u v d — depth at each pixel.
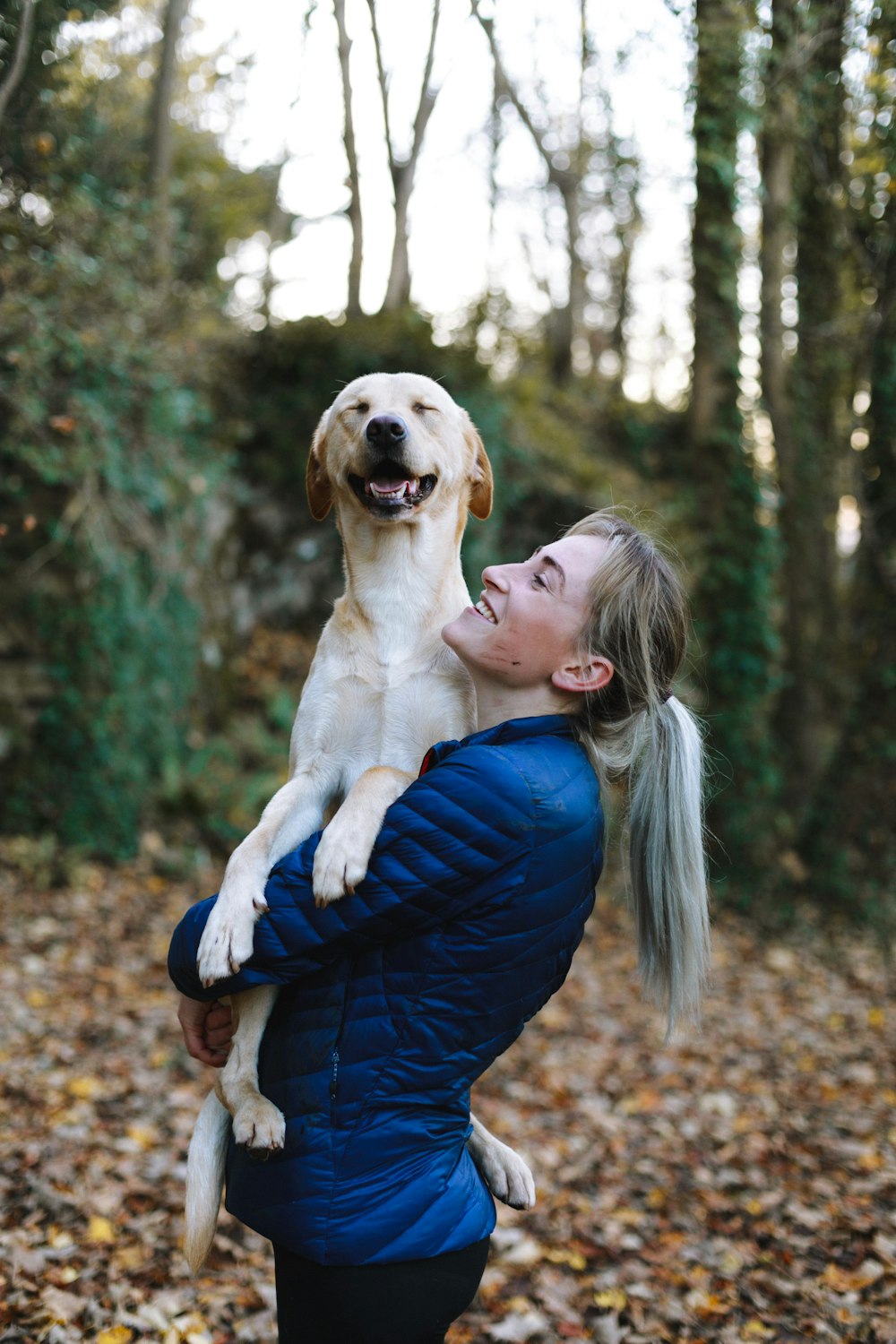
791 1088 5.37
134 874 7.50
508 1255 3.46
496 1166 1.88
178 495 8.50
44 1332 2.62
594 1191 4.04
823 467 10.07
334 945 1.52
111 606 7.73
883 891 8.84
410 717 2.19
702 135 7.95
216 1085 1.79
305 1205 1.48
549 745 1.63
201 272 10.34
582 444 11.84
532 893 1.51
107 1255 3.08
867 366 8.77
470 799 1.49
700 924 1.75
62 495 7.61
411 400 2.36
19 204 5.02
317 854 1.56
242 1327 2.86
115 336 7.68
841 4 7.27
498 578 1.75
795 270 9.37
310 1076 1.52
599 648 1.68
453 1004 1.50
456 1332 3.02
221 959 1.55
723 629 9.55
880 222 8.19
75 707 7.54
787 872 9.20
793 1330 3.09
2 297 6.28
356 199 11.88
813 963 8.06
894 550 8.79
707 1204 3.95
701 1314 3.18
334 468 2.38
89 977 5.70
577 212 14.47
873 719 8.95
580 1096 5.08
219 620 9.29
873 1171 4.27
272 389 9.94
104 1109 4.12
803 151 8.55
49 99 4.71
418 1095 1.51
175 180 9.76
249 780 8.61
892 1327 3.07
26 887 6.88
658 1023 6.31
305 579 10.14
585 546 1.73
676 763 1.74
